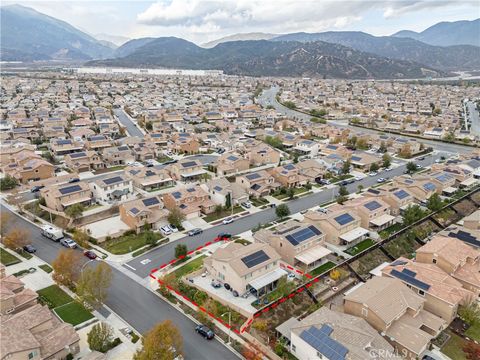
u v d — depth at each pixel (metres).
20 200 90.25
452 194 102.50
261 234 73.38
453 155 150.12
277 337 50.34
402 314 52.34
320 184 112.88
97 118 188.38
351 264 68.62
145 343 42.47
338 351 42.00
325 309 51.69
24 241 72.00
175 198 87.81
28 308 49.59
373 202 84.56
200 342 48.84
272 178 106.12
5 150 122.81
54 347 44.00
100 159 123.19
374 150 154.75
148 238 72.69
